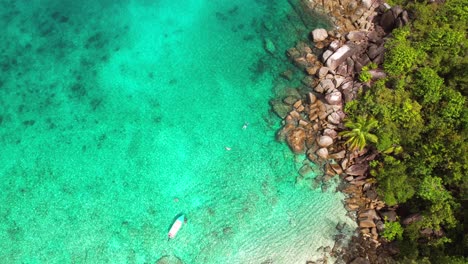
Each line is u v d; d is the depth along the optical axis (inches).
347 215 943.0
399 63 1025.5
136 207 996.6
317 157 1008.9
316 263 895.1
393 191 905.5
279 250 916.0
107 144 1091.9
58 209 1002.7
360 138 941.8
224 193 997.2
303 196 975.0
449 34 1031.0
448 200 866.8
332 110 1049.5
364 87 1044.5
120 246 949.2
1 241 968.3
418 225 870.4
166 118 1118.4
